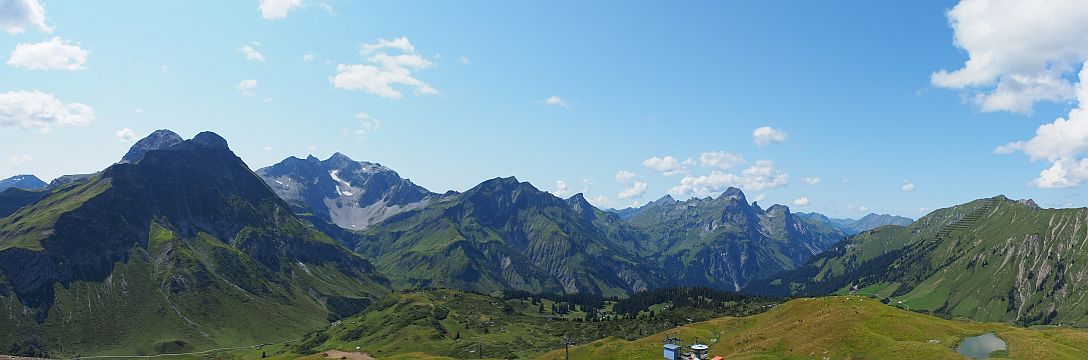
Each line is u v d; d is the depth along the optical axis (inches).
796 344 6569.9
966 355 5339.6
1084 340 5703.7
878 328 6402.6
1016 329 6279.5
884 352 5679.1
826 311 7431.1
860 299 7810.0
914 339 6023.6
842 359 5807.1
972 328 6343.5
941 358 5226.4
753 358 6387.8
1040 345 5324.8
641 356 7578.7
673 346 7214.6
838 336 6333.7
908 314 6983.3
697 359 6899.6
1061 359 4945.9
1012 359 5103.3
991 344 5674.2
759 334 7367.1
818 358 6038.4
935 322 6628.9
